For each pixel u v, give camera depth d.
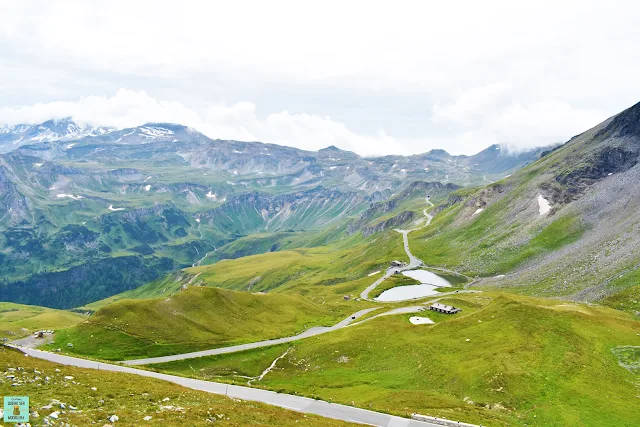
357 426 55.62
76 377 52.59
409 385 89.50
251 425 44.12
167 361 122.06
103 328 136.88
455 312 156.88
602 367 77.69
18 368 50.59
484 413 67.88
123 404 44.69
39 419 35.12
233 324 158.00
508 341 92.44
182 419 41.09
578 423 62.72
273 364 123.44
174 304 159.88
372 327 136.00
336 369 109.94
